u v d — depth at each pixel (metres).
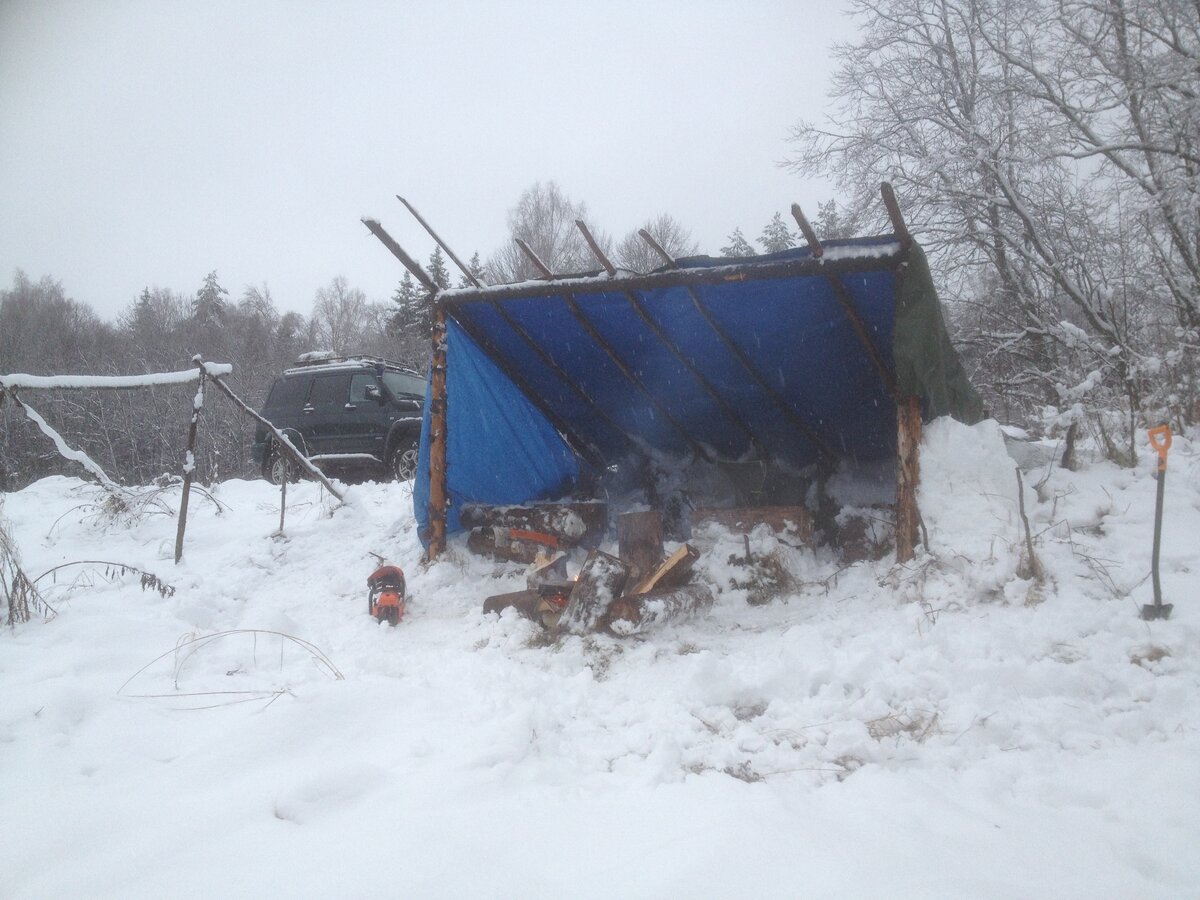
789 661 3.89
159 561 6.99
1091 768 2.94
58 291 51.59
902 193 12.04
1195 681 3.50
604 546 7.09
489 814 2.70
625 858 2.42
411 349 38.00
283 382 12.98
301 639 5.09
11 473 22.33
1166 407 6.81
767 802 2.72
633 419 8.16
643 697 3.90
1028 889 2.22
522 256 31.33
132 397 24.67
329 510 8.11
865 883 2.20
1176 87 9.20
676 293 6.24
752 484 7.76
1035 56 11.12
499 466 7.59
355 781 2.89
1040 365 11.41
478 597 6.10
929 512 5.30
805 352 6.70
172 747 3.37
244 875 2.38
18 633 4.75
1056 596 4.57
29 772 3.11
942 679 3.66
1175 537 4.91
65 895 2.32
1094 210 10.55
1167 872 2.32
